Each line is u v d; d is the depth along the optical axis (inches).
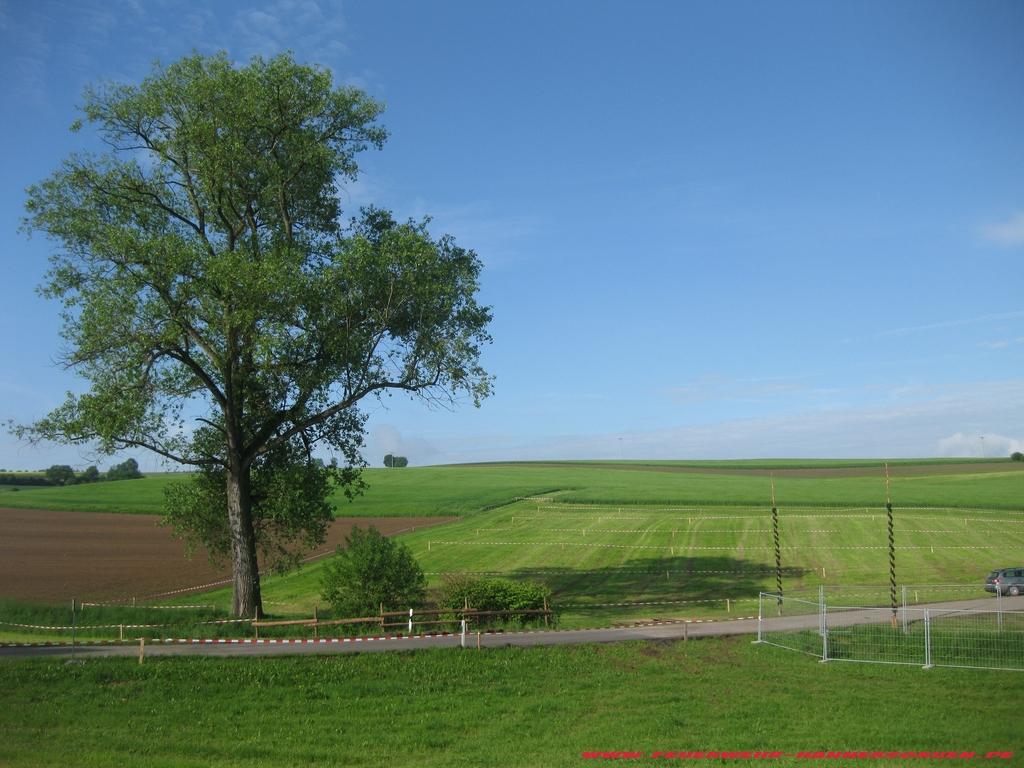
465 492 3794.3
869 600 1466.5
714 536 2487.7
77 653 874.8
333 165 1301.7
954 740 634.2
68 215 1175.0
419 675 840.3
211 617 1214.3
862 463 6072.8
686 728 677.9
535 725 690.8
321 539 1464.1
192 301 1180.5
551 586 1782.7
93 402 1147.9
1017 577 1539.1
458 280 1309.1
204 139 1192.8
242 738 647.1
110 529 2775.6
